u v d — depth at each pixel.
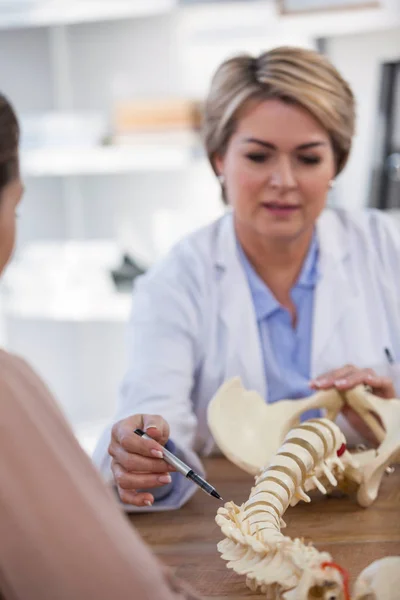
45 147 3.03
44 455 0.74
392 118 2.79
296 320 1.82
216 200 3.24
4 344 3.44
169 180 3.29
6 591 0.72
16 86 3.42
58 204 3.47
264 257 1.79
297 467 1.17
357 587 0.90
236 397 1.39
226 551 1.01
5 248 0.84
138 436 1.31
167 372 1.67
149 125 2.91
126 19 3.21
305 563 0.92
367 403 1.44
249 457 1.34
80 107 3.34
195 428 1.65
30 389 0.78
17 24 3.06
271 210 1.69
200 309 1.77
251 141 1.65
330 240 1.88
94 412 3.59
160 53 3.19
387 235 1.96
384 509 1.30
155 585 0.73
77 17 3.00
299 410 1.42
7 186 0.83
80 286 3.05
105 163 2.98
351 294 1.86
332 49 2.90
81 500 0.73
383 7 2.71
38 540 0.71
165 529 1.27
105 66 3.28
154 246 3.36
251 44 3.05
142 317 1.76
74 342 3.55
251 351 1.76
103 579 0.70
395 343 1.88
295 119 1.63
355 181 2.92
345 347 1.82
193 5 2.89
